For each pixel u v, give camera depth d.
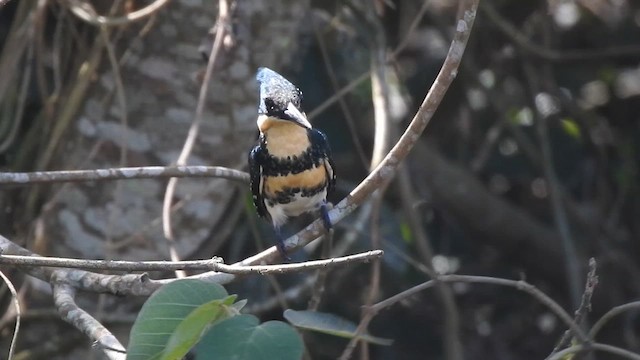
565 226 13.20
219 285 5.19
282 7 9.88
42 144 9.90
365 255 5.58
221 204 9.83
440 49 14.46
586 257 14.84
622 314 14.80
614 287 14.86
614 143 14.95
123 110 8.94
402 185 11.45
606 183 14.92
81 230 9.54
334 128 12.64
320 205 8.09
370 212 10.62
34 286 9.55
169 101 9.58
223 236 10.27
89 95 9.68
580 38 15.18
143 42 9.58
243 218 12.02
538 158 13.75
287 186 7.90
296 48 11.24
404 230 12.41
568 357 7.61
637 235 15.29
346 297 13.26
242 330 4.86
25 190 10.10
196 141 9.60
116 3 9.43
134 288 6.67
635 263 15.20
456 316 11.28
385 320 14.29
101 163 9.62
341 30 11.66
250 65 9.71
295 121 7.61
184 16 9.52
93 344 6.02
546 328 15.25
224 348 4.82
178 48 9.55
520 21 14.72
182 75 9.58
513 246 14.61
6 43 10.12
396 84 13.01
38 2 9.66
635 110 15.26
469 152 15.00
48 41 10.93
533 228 14.57
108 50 9.31
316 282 7.96
